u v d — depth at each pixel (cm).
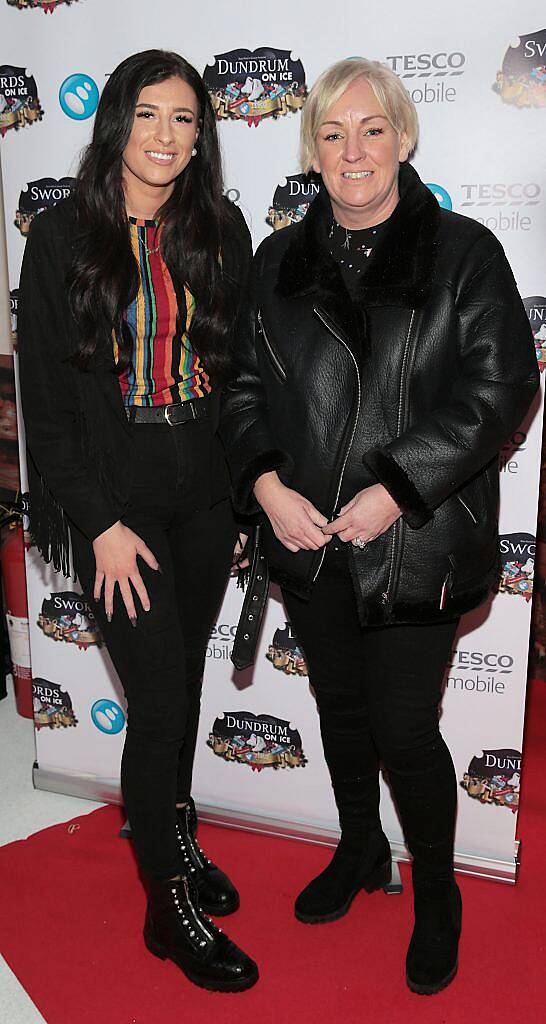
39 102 208
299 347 166
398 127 158
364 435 162
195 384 175
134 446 170
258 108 195
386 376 159
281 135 195
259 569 189
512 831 217
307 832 233
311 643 189
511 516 200
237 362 179
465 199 187
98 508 166
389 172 157
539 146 181
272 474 172
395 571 163
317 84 158
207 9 192
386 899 213
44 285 161
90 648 241
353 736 197
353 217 163
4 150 214
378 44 184
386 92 154
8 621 292
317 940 199
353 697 193
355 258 166
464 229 161
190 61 196
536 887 215
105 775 250
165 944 188
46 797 254
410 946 188
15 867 223
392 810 224
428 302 157
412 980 183
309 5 186
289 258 168
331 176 158
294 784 233
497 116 181
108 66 201
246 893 214
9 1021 178
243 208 202
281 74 191
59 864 225
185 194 169
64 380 166
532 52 176
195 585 191
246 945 198
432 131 185
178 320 169
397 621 164
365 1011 180
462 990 184
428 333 158
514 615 205
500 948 196
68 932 202
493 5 176
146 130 156
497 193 185
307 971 190
